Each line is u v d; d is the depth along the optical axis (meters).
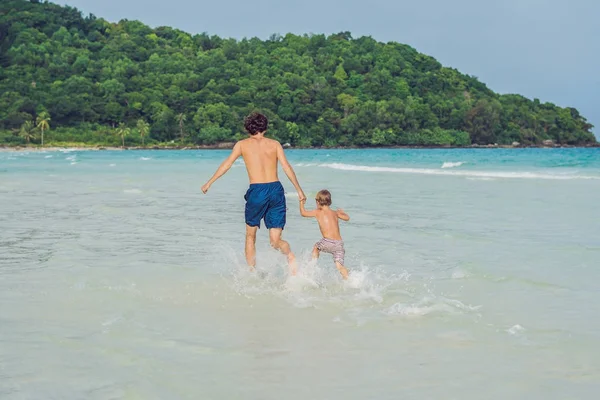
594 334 4.54
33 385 3.61
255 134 6.89
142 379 3.71
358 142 149.25
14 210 12.77
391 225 10.48
